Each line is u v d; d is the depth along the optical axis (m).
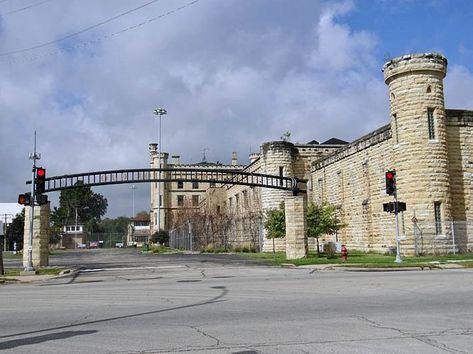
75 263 37.66
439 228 31.14
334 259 29.33
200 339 7.88
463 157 33.09
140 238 123.38
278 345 7.36
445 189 31.36
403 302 11.37
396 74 32.59
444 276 17.75
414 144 31.61
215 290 14.99
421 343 7.35
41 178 26.22
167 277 21.41
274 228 38.44
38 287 18.64
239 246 53.25
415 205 31.33
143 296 13.93
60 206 139.62
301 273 21.47
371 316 9.61
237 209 65.06
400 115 32.44
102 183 31.33
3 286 20.14
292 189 32.06
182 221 74.12
